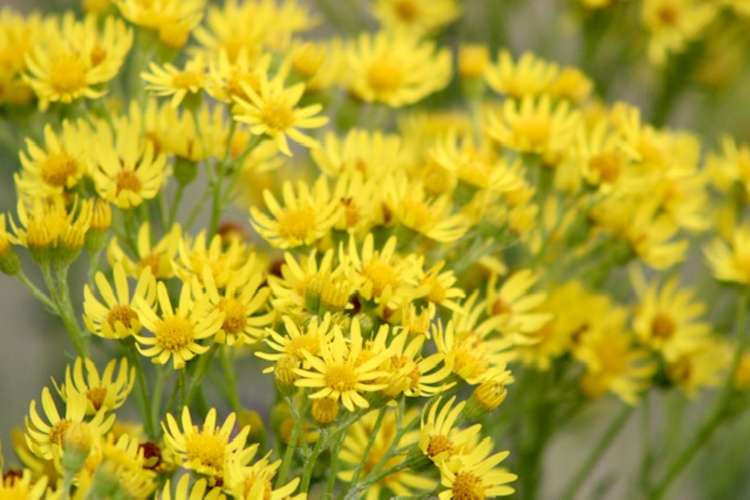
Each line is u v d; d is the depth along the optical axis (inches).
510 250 26.1
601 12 28.7
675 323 25.7
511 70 26.1
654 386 25.9
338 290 21.4
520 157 24.5
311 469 20.9
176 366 21.2
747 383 25.9
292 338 21.1
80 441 20.2
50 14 27.6
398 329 21.7
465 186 23.4
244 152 23.0
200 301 21.4
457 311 22.1
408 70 25.8
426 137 26.3
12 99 24.2
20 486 20.1
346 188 22.8
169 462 21.0
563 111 24.7
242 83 22.6
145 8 24.1
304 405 21.1
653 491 26.2
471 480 21.1
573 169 24.9
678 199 25.6
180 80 22.9
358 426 22.5
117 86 25.0
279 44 25.3
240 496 20.4
